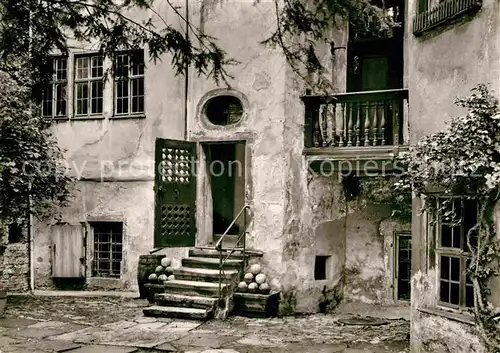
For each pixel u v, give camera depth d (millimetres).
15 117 11500
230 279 11297
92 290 14156
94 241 14398
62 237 14242
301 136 12164
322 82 8812
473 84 7324
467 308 7492
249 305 11117
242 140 12164
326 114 11922
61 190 12867
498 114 6492
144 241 13688
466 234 7566
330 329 10312
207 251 12406
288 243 11766
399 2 13383
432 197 7996
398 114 10898
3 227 13391
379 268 12922
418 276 8352
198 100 12688
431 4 8352
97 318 10789
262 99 11961
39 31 7359
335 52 13062
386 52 13695
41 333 9500
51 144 12703
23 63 8312
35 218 14477
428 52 8344
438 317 7824
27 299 12859
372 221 13062
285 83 11750
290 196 11836
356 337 9648
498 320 6645
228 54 12273
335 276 12969
